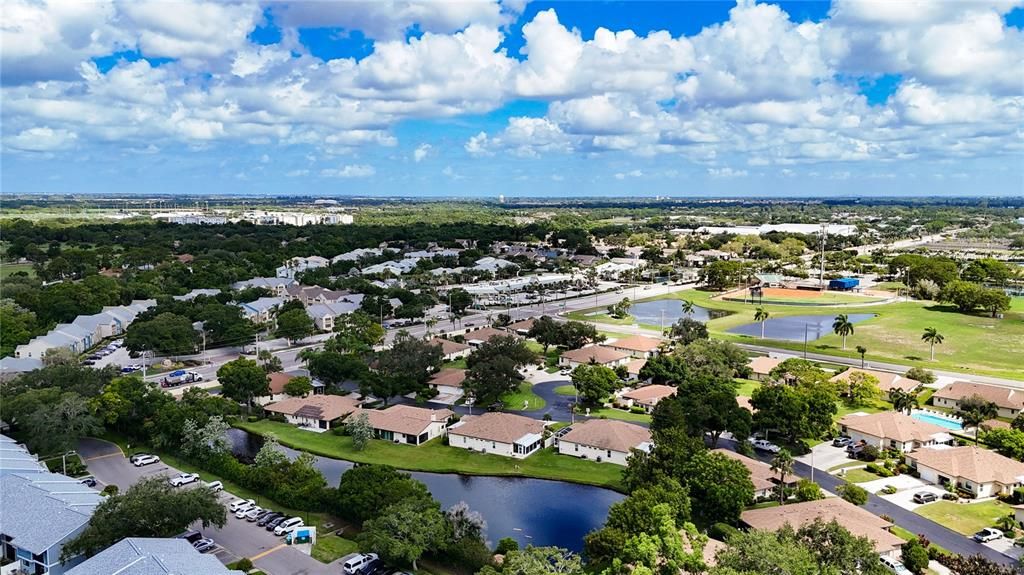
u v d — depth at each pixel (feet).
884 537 265.34
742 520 287.48
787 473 332.60
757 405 405.59
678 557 234.79
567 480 355.97
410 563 265.13
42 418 360.89
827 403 402.72
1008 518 291.99
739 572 208.44
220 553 272.72
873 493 331.57
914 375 516.32
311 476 327.67
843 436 410.72
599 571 251.39
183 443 372.99
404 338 572.10
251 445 411.75
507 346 516.32
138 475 355.77
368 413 438.40
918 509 313.94
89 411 392.27
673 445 321.73
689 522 262.67
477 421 415.03
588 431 394.73
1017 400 442.50
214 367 583.58
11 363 529.45
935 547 273.75
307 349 594.65
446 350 607.37
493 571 229.66
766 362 559.79
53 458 368.48
